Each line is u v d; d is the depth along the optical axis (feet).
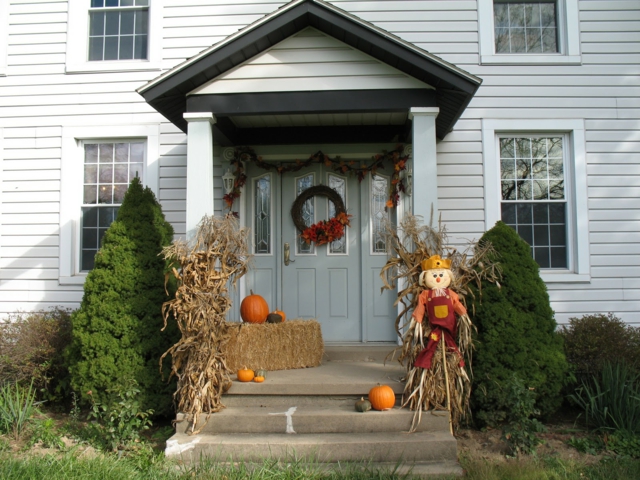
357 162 22.80
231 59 17.38
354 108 17.48
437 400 15.31
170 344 16.81
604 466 13.85
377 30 16.42
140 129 22.93
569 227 22.13
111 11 23.50
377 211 22.61
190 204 17.52
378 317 22.27
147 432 16.30
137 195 17.99
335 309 22.44
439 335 15.35
